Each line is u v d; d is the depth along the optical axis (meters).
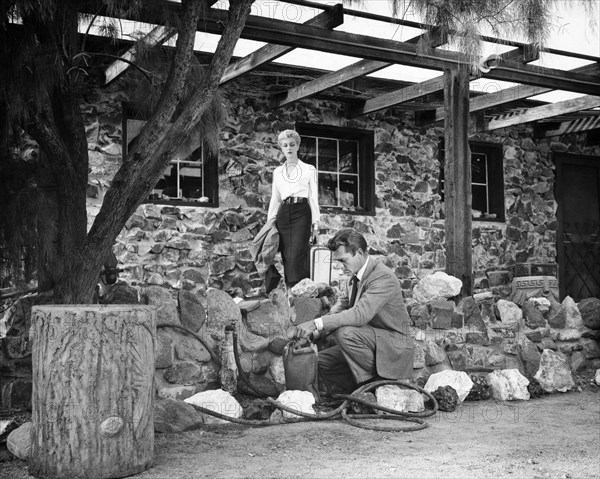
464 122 6.55
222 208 7.98
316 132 8.80
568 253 10.46
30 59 3.70
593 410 4.71
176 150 3.98
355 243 4.56
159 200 7.64
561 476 3.06
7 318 4.38
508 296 9.64
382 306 4.46
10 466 3.30
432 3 4.17
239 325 4.78
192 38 3.93
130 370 3.13
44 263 4.04
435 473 3.08
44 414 3.07
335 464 3.24
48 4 3.49
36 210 3.98
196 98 3.97
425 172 9.33
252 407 4.30
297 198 5.98
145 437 3.18
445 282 5.43
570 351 5.89
